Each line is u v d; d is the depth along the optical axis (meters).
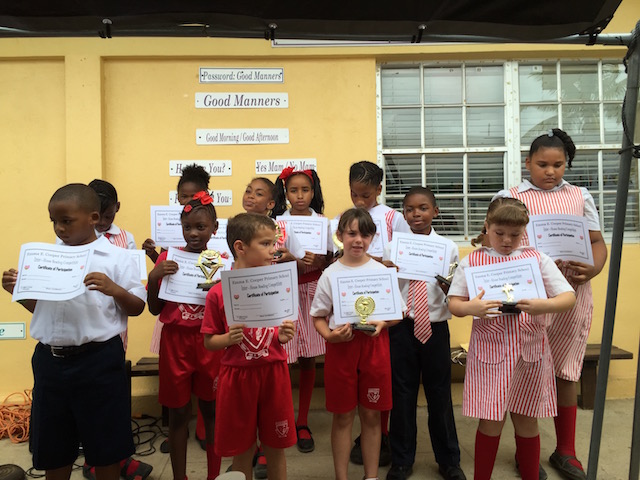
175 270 2.36
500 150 3.93
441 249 2.58
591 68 3.96
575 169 3.98
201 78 3.75
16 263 3.67
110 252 2.09
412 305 2.61
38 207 3.69
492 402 2.14
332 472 2.71
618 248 2.13
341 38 2.19
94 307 1.99
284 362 2.07
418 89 3.94
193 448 3.05
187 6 1.96
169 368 2.38
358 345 2.33
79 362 1.96
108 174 3.72
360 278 2.34
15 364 3.66
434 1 2.01
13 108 3.69
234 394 1.99
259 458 2.71
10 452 3.04
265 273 1.94
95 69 3.64
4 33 2.06
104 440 1.99
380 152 3.89
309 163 3.79
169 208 2.97
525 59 3.92
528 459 2.23
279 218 2.93
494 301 2.09
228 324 1.94
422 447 3.00
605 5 2.05
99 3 1.93
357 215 2.37
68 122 3.63
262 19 2.03
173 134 3.75
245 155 3.78
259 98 3.78
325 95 3.79
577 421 3.36
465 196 3.97
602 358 2.16
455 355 3.55
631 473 2.14
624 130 2.11
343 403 2.34
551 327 2.64
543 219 2.50
